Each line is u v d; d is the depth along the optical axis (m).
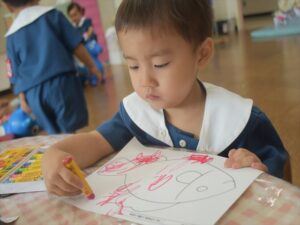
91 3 4.62
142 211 0.47
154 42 0.56
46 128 1.79
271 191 0.46
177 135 0.70
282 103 2.12
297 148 1.59
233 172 0.51
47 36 1.66
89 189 0.54
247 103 0.68
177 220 0.44
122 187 0.54
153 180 0.54
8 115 2.66
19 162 0.70
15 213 0.54
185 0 0.59
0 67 3.93
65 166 0.56
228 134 0.67
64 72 1.69
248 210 0.44
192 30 0.59
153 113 0.72
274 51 3.57
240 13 5.50
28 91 1.72
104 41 4.75
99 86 3.47
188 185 0.50
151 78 0.58
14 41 1.70
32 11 1.69
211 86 0.72
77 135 0.70
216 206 0.45
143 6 0.58
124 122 0.75
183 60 0.58
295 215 0.42
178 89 0.59
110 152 0.71
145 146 0.68
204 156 0.58
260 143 0.69
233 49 4.03
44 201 0.56
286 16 4.67
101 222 0.47
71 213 0.51
